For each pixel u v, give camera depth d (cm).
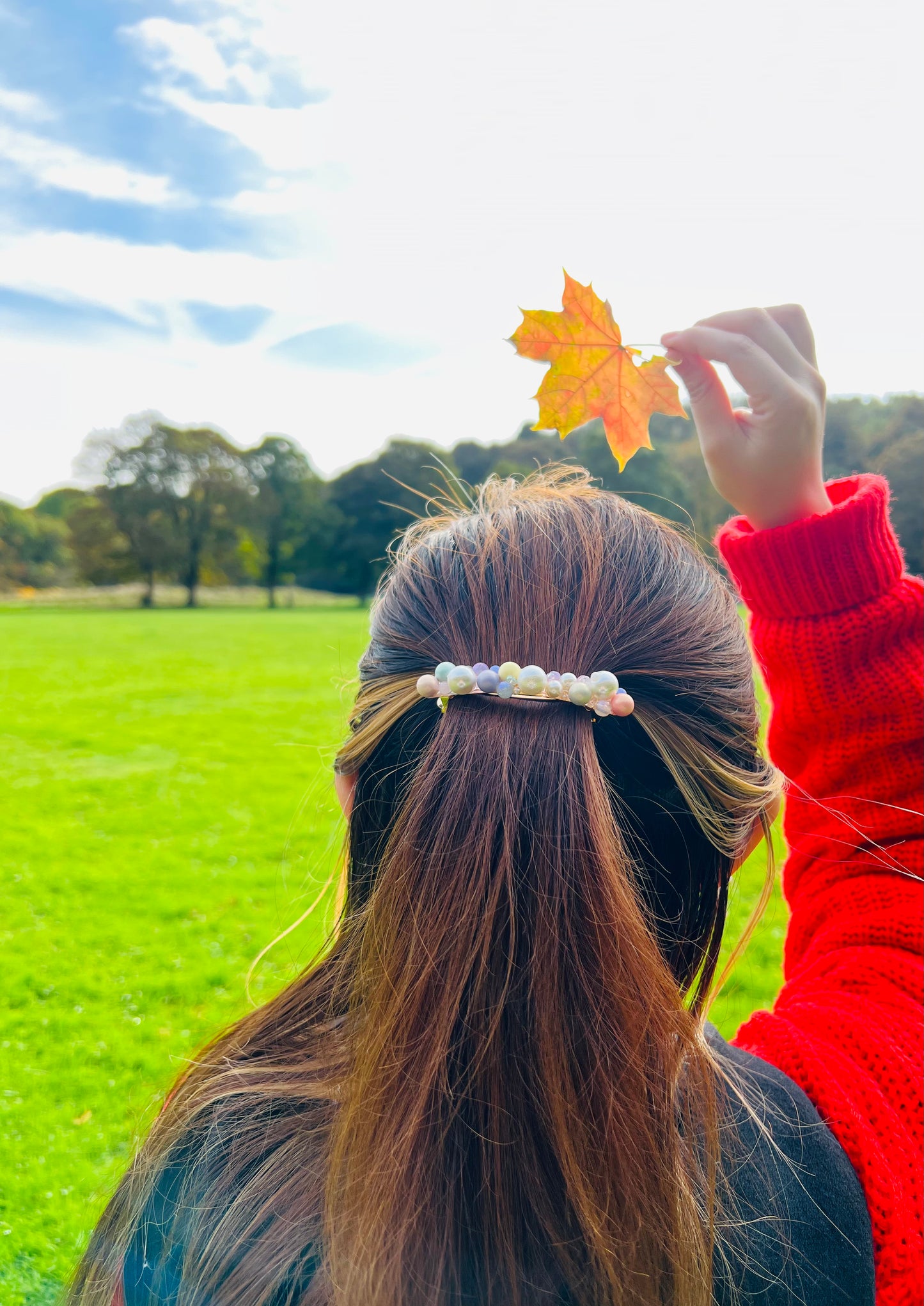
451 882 71
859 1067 85
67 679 2117
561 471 115
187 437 7400
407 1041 70
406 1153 68
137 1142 92
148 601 7206
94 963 572
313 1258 69
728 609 90
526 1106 68
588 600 80
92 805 977
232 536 7506
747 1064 85
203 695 1861
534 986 69
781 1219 74
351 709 98
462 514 106
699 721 80
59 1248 321
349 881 88
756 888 639
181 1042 475
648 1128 69
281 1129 76
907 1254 76
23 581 7450
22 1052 461
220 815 932
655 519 96
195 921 644
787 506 113
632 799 78
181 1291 71
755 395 109
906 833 108
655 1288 68
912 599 110
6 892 698
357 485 7656
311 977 87
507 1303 66
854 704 111
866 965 98
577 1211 67
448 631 80
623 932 70
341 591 8056
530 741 73
